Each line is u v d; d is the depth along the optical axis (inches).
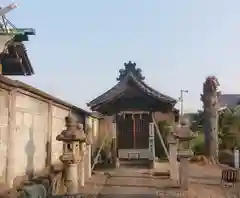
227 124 1027.3
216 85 909.2
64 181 373.7
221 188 498.9
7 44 446.6
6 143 316.8
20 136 358.0
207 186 512.7
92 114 856.3
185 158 449.1
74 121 382.6
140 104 643.5
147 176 559.5
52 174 408.5
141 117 683.4
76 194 354.3
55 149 515.2
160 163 764.0
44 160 451.5
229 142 984.9
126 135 748.0
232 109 1090.7
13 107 333.7
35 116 413.1
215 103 904.9
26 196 291.0
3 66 532.4
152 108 645.3
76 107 642.2
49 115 476.4
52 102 490.0
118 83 631.8
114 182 498.3
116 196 394.3
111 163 712.4
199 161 890.1
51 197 347.6
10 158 324.2
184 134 445.1
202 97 937.5
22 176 353.1
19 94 353.7
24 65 535.5
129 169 647.8
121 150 743.7
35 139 413.4
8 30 429.7
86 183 484.7
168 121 859.4
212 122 899.4
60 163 523.2
